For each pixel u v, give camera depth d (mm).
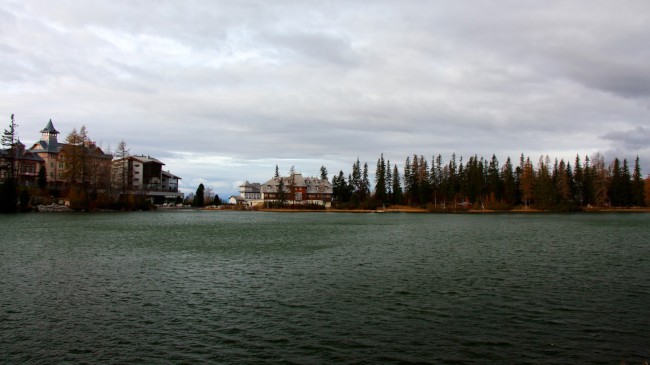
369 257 37594
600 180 151625
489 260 35938
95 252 38812
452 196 164750
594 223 83062
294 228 71688
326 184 196875
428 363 14570
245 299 22859
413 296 23484
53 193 120625
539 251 41406
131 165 149500
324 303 22062
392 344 16297
